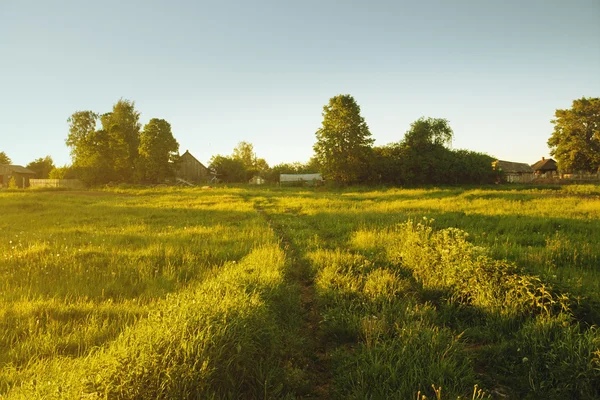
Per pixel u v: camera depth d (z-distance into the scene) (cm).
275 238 1095
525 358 388
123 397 278
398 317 491
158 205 2377
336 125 4766
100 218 1667
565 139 5762
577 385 346
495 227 1231
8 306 524
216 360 321
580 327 453
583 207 1700
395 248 842
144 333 359
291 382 354
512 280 540
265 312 438
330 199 2792
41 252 884
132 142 6341
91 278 680
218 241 1054
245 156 11144
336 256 800
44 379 323
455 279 598
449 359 378
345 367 385
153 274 739
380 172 4978
